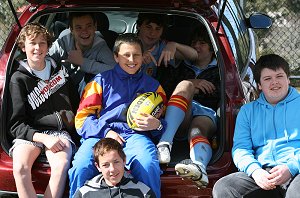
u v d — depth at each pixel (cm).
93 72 498
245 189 407
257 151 427
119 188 400
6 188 427
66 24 551
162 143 424
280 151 417
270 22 598
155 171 407
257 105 431
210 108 481
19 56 466
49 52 513
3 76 448
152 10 476
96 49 511
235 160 418
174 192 414
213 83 500
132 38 443
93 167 412
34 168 423
